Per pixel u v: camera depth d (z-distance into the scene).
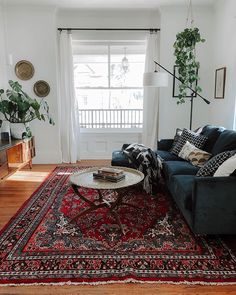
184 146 3.53
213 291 1.73
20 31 4.63
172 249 2.18
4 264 2.00
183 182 2.59
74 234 2.42
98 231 2.47
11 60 4.46
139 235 2.40
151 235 2.40
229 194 2.14
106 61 5.11
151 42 4.83
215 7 4.52
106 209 2.94
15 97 4.19
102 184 2.49
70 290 1.74
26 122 4.48
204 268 1.94
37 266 1.97
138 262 2.01
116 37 4.93
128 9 4.72
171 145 4.09
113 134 5.29
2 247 2.23
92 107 5.32
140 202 3.14
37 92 4.83
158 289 1.75
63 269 1.94
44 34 4.66
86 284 1.79
